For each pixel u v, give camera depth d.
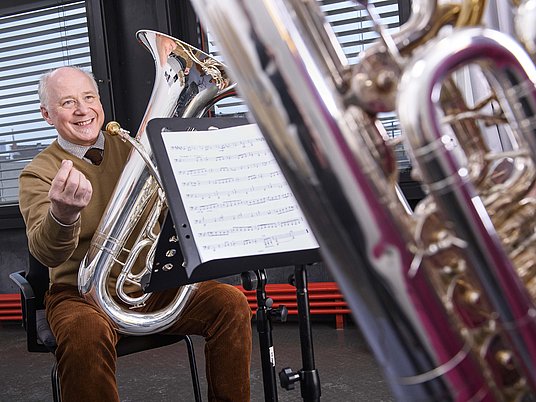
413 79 0.43
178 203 1.35
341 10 3.88
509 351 0.45
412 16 0.50
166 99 1.73
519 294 0.45
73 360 1.67
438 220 0.45
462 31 0.43
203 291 1.95
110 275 1.86
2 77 4.60
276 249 1.35
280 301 3.90
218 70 1.70
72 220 1.64
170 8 4.08
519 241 0.53
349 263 0.42
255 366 3.07
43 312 2.08
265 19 0.41
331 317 3.88
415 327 0.43
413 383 0.43
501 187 0.55
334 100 0.41
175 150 1.40
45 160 2.06
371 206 0.42
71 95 2.06
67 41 4.44
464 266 0.45
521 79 0.44
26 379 3.18
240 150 1.43
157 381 2.98
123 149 2.10
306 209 0.43
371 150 0.46
